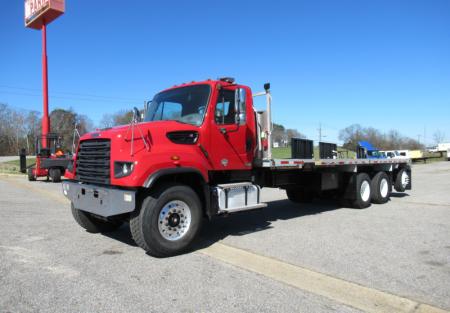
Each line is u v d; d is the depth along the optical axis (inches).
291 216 353.4
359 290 166.7
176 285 171.8
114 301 153.7
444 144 2266.2
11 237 262.8
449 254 221.9
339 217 346.6
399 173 492.4
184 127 239.5
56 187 620.1
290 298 157.6
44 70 892.6
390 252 225.8
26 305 149.4
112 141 222.7
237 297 158.4
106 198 221.9
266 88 297.6
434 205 422.9
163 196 216.1
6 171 1037.8
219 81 263.6
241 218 342.3
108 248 235.5
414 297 159.6
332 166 368.5
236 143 273.1
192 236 227.6
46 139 778.8
